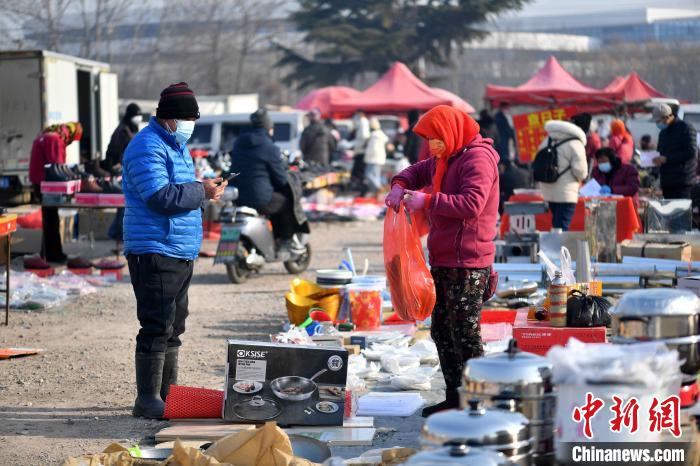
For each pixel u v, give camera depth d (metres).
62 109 23.67
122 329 11.54
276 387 7.26
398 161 33.69
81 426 7.55
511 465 4.20
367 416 7.61
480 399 4.60
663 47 79.19
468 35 72.44
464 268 7.12
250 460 6.00
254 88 81.19
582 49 92.75
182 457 5.91
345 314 10.86
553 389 4.87
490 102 31.42
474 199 6.91
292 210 15.37
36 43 59.72
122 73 71.50
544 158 13.91
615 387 4.53
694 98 73.88
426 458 4.14
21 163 23.09
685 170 16.16
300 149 27.61
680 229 13.02
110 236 17.36
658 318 4.99
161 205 7.44
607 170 16.17
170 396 7.45
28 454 6.84
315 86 73.69
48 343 10.75
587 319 8.46
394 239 7.50
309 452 6.34
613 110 32.38
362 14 73.38
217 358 9.88
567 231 13.58
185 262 7.79
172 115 7.57
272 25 79.12
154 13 74.62
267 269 16.80
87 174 16.06
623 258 11.91
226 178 7.79
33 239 16.30
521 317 9.66
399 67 35.31
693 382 5.08
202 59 75.69
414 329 10.64
